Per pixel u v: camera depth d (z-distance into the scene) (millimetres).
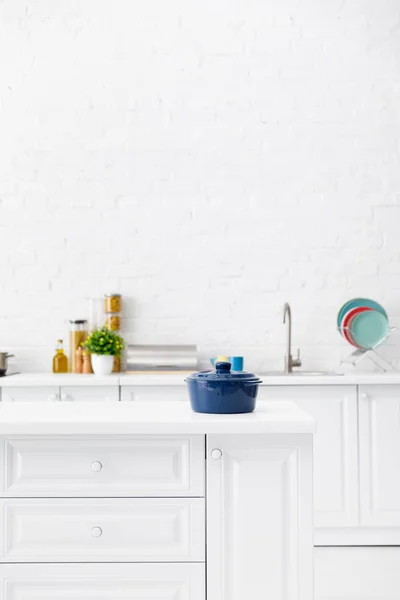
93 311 4449
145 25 4531
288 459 2213
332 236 4496
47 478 2217
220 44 4527
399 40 4516
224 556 2195
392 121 4512
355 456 3869
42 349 4488
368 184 4496
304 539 2195
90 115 4516
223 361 2428
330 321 4480
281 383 3865
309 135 4508
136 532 2199
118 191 4508
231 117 4512
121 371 4391
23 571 2188
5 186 4508
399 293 4480
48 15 4535
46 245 4508
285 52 4527
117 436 2217
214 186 4504
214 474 2203
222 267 4492
